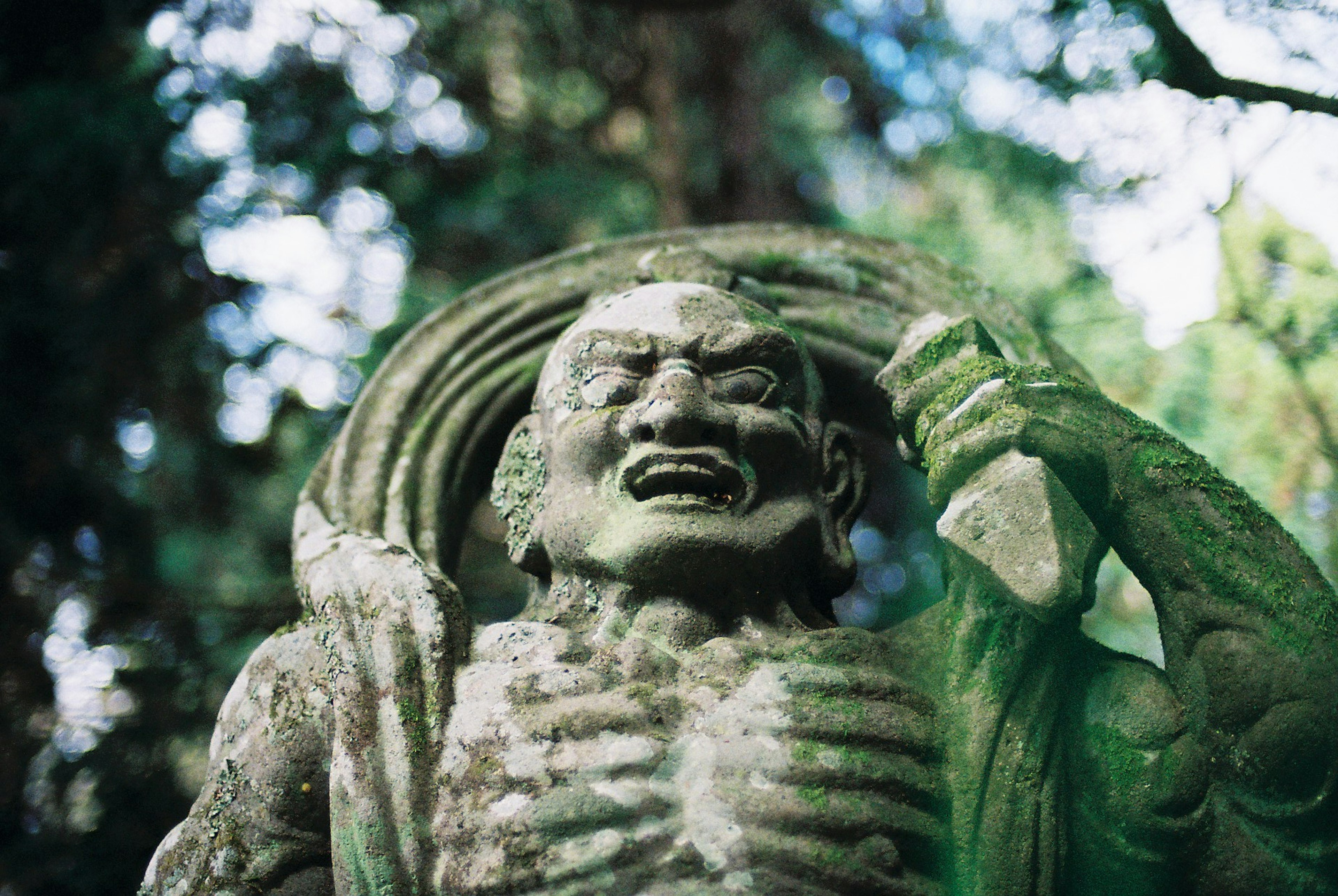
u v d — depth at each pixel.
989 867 2.10
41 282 5.00
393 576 2.38
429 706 2.22
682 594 2.39
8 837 4.36
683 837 2.03
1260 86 3.01
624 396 2.48
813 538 2.51
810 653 2.29
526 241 6.22
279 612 4.84
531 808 2.05
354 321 5.79
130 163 5.15
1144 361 4.05
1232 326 3.72
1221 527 2.17
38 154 5.03
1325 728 2.05
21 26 5.12
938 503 2.20
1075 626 2.23
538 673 2.22
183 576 5.18
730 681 2.22
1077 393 2.22
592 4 5.36
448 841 2.08
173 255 5.27
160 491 5.23
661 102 6.66
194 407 5.31
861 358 2.91
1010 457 2.13
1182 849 2.11
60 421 4.96
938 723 2.23
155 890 2.31
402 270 5.97
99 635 4.72
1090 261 4.30
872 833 2.08
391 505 2.76
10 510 4.79
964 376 2.26
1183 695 2.16
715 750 2.11
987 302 2.93
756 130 6.79
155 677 4.65
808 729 2.14
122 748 4.50
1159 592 2.19
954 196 5.44
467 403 2.91
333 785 2.18
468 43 6.32
